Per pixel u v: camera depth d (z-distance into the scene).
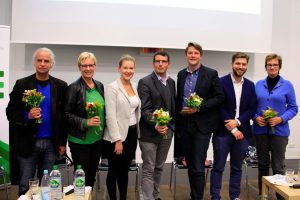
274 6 4.98
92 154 2.66
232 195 3.09
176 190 3.67
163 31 4.28
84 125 2.47
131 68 2.73
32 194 2.16
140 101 2.81
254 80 5.07
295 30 5.07
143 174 2.91
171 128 2.95
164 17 4.27
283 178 2.75
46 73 2.52
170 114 2.92
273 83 3.23
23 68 4.36
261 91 3.23
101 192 3.54
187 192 3.60
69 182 3.70
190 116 2.94
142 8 4.21
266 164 3.23
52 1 4.00
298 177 2.67
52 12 4.01
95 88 2.66
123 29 4.18
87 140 2.58
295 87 5.15
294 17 5.06
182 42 4.34
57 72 4.45
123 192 2.85
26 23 3.96
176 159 3.37
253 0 4.54
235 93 3.03
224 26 4.45
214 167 3.08
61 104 2.58
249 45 4.54
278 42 5.04
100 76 4.55
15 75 4.35
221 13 4.43
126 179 2.86
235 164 3.07
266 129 3.16
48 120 2.53
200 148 2.92
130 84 2.82
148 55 4.63
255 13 4.54
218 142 3.04
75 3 4.05
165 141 2.95
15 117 2.45
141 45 4.23
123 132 2.67
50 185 2.09
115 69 4.58
